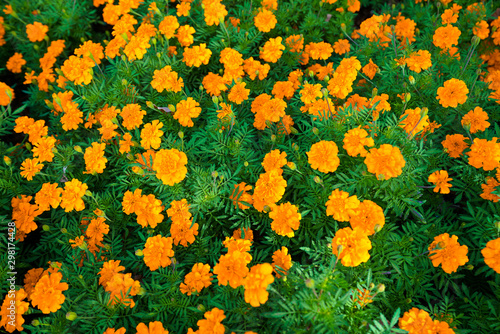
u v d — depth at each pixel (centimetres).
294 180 105
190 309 96
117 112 111
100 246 104
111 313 94
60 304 95
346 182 98
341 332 86
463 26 126
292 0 130
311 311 86
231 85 118
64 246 106
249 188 103
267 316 87
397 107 111
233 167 109
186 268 103
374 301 95
